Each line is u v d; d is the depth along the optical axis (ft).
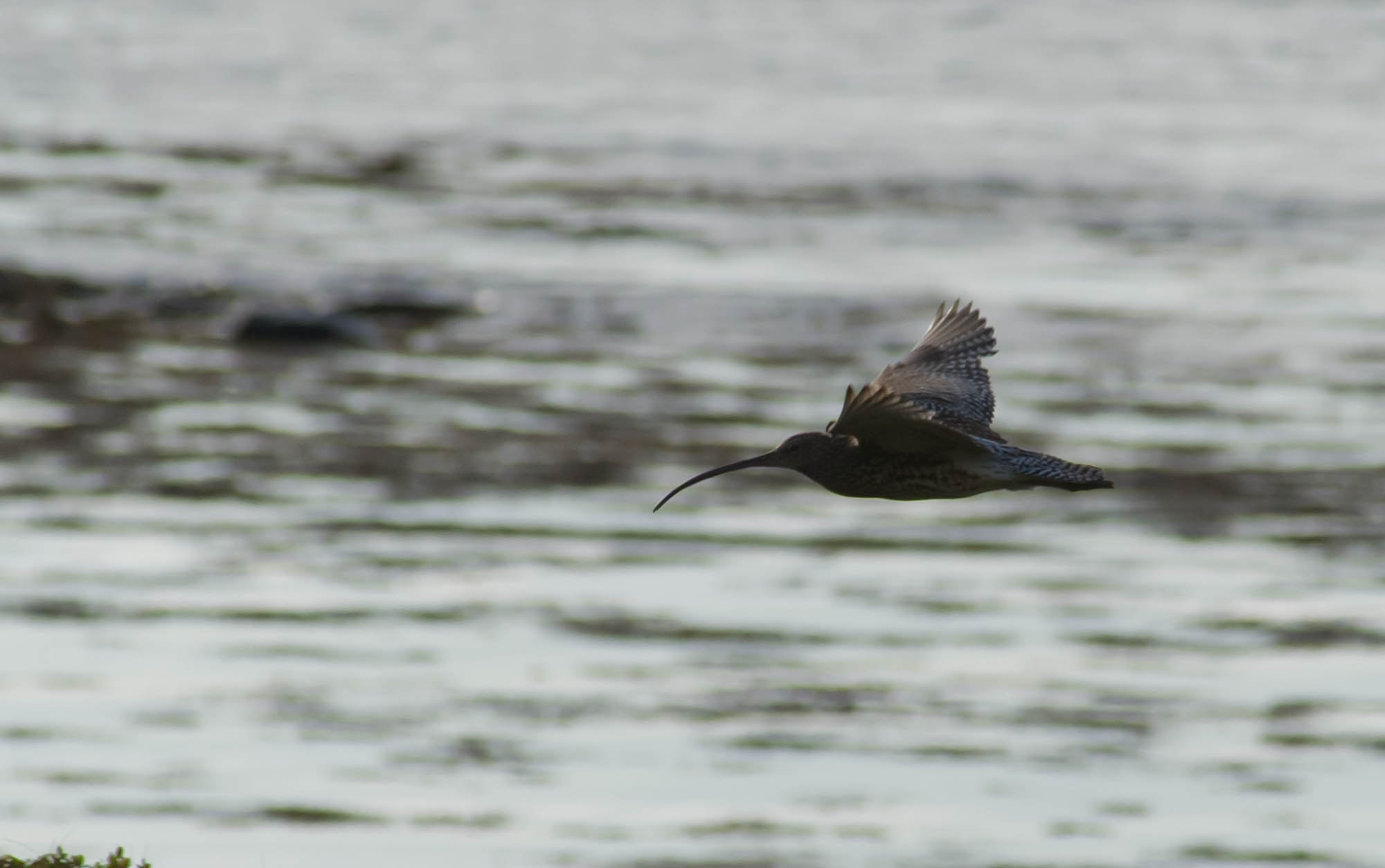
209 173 228.84
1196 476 113.60
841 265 181.78
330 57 365.20
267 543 97.50
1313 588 93.45
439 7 468.34
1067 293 169.37
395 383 132.98
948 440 28.68
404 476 110.83
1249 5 508.94
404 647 82.94
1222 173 243.81
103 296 155.74
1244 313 161.58
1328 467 115.34
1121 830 65.57
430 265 178.60
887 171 242.99
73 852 59.82
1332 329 155.43
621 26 434.71
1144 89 338.95
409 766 70.03
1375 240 198.18
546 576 93.35
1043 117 299.17
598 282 171.53
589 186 227.61
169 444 115.34
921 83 343.26
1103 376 138.72
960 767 71.15
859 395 27.91
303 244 187.52
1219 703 78.02
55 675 77.97
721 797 67.56
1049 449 119.44
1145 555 98.58
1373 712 77.36
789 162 249.14
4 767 68.08
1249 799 68.69
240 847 61.41
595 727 73.87
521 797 66.23
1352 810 67.77
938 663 82.23
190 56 357.61
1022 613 88.99
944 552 98.89
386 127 276.21
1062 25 451.94
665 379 136.56
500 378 135.64
